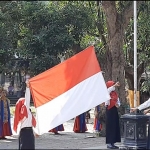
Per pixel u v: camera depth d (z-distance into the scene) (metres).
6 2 38.25
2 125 26.27
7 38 34.41
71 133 30.22
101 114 28.06
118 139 21.89
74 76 20.59
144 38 39.88
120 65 28.80
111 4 28.11
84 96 20.31
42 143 24.11
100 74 20.55
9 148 21.95
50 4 42.22
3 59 34.28
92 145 23.20
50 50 36.81
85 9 38.06
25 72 46.44
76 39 37.84
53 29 36.53
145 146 20.70
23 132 19.28
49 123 20.08
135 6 25.39
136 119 20.48
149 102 21.12
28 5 37.50
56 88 20.50
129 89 42.47
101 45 36.72
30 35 36.75
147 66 42.88
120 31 28.64
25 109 19.27
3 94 26.66
